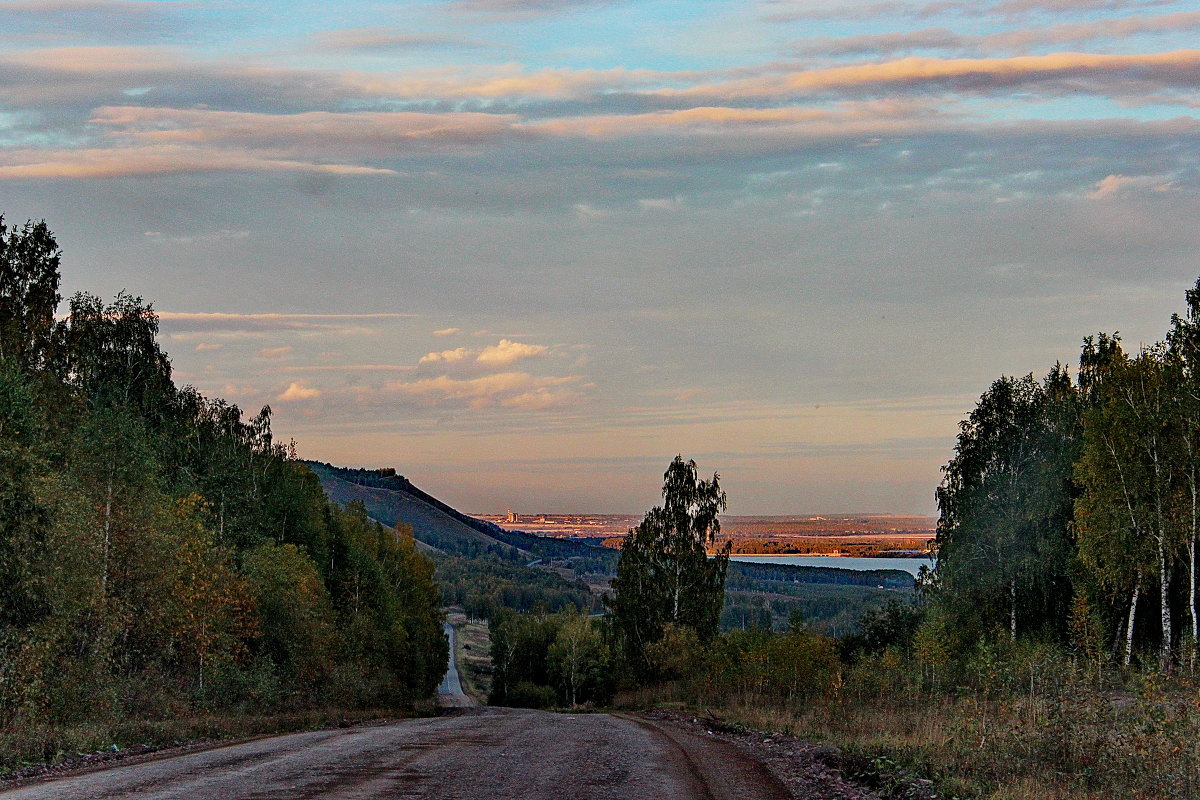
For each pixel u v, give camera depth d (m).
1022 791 12.97
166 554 31.06
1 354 33.38
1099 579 41.75
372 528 91.38
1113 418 41.16
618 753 19.53
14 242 41.38
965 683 32.66
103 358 44.28
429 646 90.94
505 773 15.83
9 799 12.38
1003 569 48.94
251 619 37.72
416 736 23.44
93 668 26.20
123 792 12.96
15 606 23.95
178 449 44.81
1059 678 20.03
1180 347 41.78
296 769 15.78
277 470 59.19
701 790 14.51
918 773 15.26
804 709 33.44
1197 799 12.55
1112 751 14.94
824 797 14.23
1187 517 38.94
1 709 21.98
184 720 26.59
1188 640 32.06
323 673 44.97
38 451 27.02
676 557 66.31
